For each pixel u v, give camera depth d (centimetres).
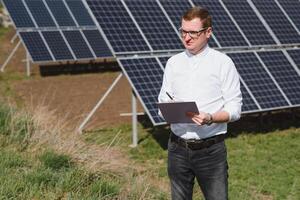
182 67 479
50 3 2292
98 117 1405
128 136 1195
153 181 855
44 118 974
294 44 1441
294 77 1310
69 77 2078
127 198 667
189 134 472
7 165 714
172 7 1337
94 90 1816
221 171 479
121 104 1599
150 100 1058
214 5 1420
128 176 755
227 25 1370
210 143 471
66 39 2161
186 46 464
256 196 823
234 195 800
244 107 1148
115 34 1169
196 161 480
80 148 831
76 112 1459
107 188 670
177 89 483
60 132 908
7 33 3453
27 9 2183
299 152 1090
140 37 1198
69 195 627
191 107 439
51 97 1666
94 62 2441
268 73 1277
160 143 1141
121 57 1134
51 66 2303
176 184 506
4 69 2238
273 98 1212
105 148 890
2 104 1002
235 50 1309
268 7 1526
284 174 951
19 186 636
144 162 1009
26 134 848
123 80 2045
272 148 1117
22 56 2612
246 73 1244
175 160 493
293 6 1603
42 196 631
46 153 770
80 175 712
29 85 1878
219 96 472
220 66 466
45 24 2175
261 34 1404
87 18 2327
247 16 1444
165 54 1202
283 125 1318
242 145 1134
